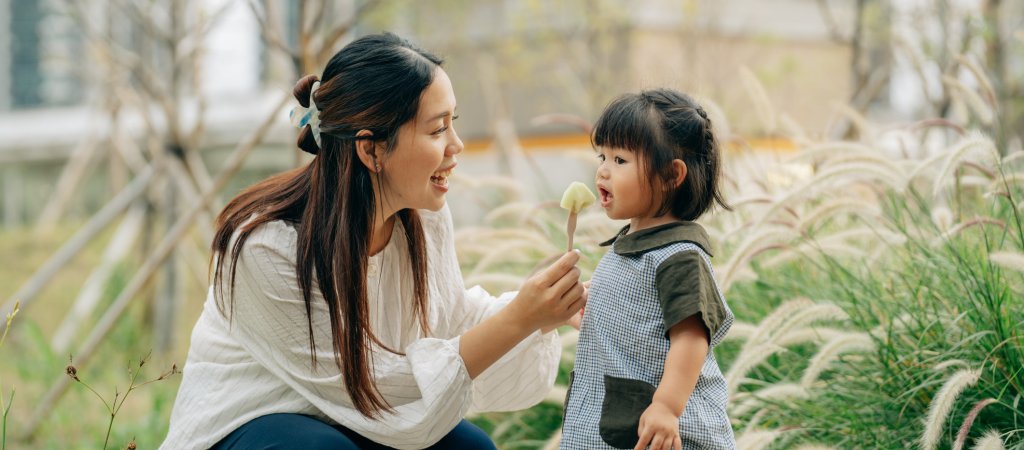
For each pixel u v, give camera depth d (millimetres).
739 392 3789
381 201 2795
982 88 4207
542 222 4785
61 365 7168
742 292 4172
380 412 2723
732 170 4551
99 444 5324
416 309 3012
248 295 2730
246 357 2828
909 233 3930
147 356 3246
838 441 3445
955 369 3328
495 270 5062
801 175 4355
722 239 3900
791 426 3436
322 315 2736
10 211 15492
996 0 7426
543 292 2674
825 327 3832
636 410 2518
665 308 2486
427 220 3092
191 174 8008
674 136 2586
